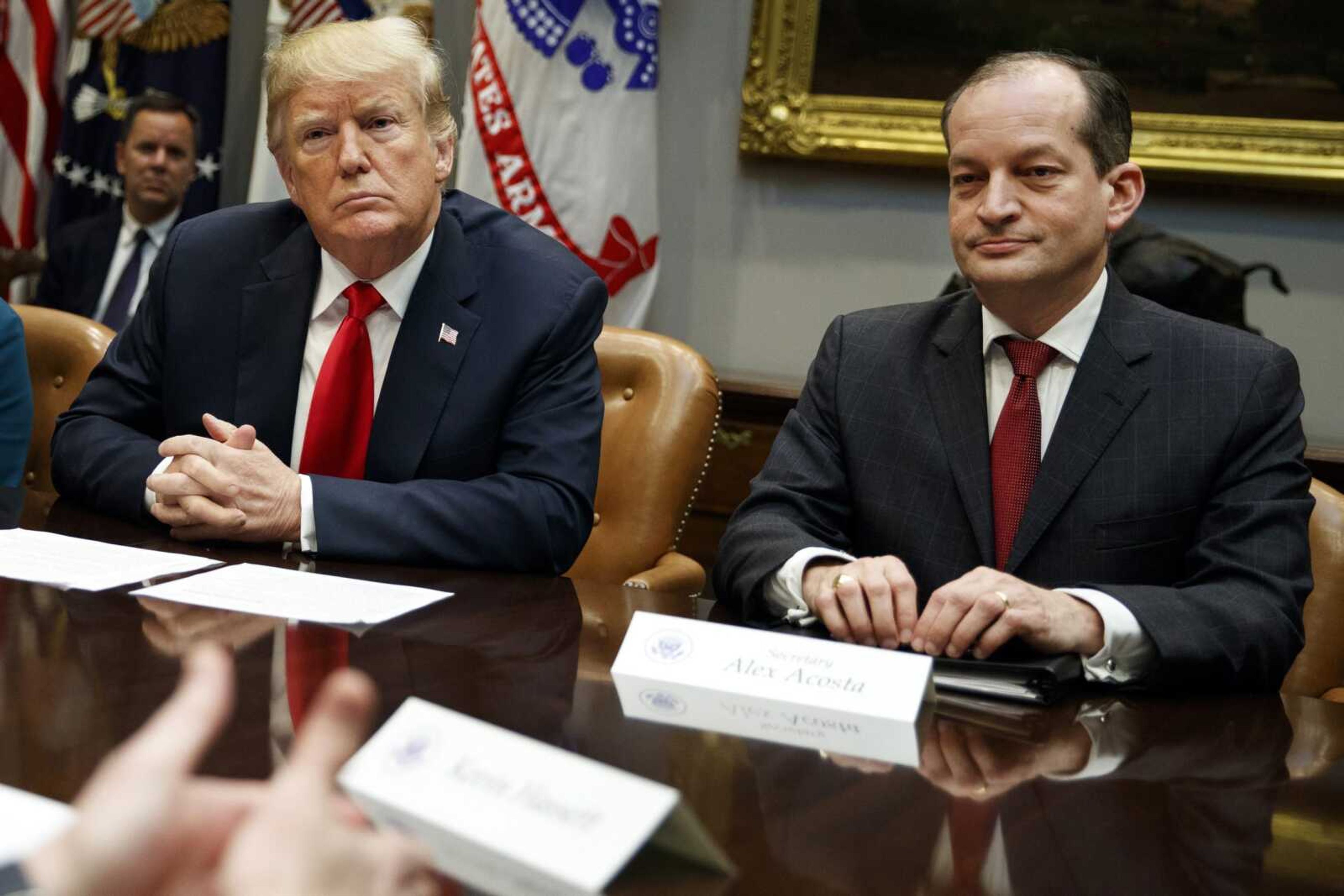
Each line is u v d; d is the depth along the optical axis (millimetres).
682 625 1063
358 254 1670
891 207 3705
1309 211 3369
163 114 3838
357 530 1475
